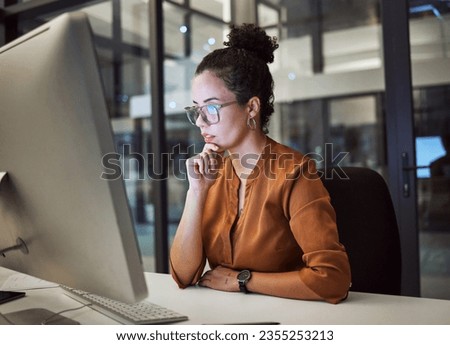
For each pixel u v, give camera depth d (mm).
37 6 3637
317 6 3426
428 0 2732
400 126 2762
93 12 3721
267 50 1262
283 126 3590
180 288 1188
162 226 3293
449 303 989
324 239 1057
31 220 809
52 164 710
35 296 1052
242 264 1188
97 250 691
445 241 2699
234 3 3645
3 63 787
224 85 1151
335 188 1407
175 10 3645
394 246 1339
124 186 661
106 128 642
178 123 3660
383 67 3037
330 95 3404
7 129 793
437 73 2721
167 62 3625
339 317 892
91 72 631
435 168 2717
